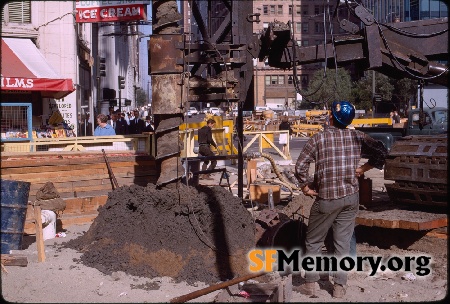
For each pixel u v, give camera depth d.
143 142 11.66
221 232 6.70
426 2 49.88
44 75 18.19
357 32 8.93
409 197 7.84
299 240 6.94
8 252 7.36
